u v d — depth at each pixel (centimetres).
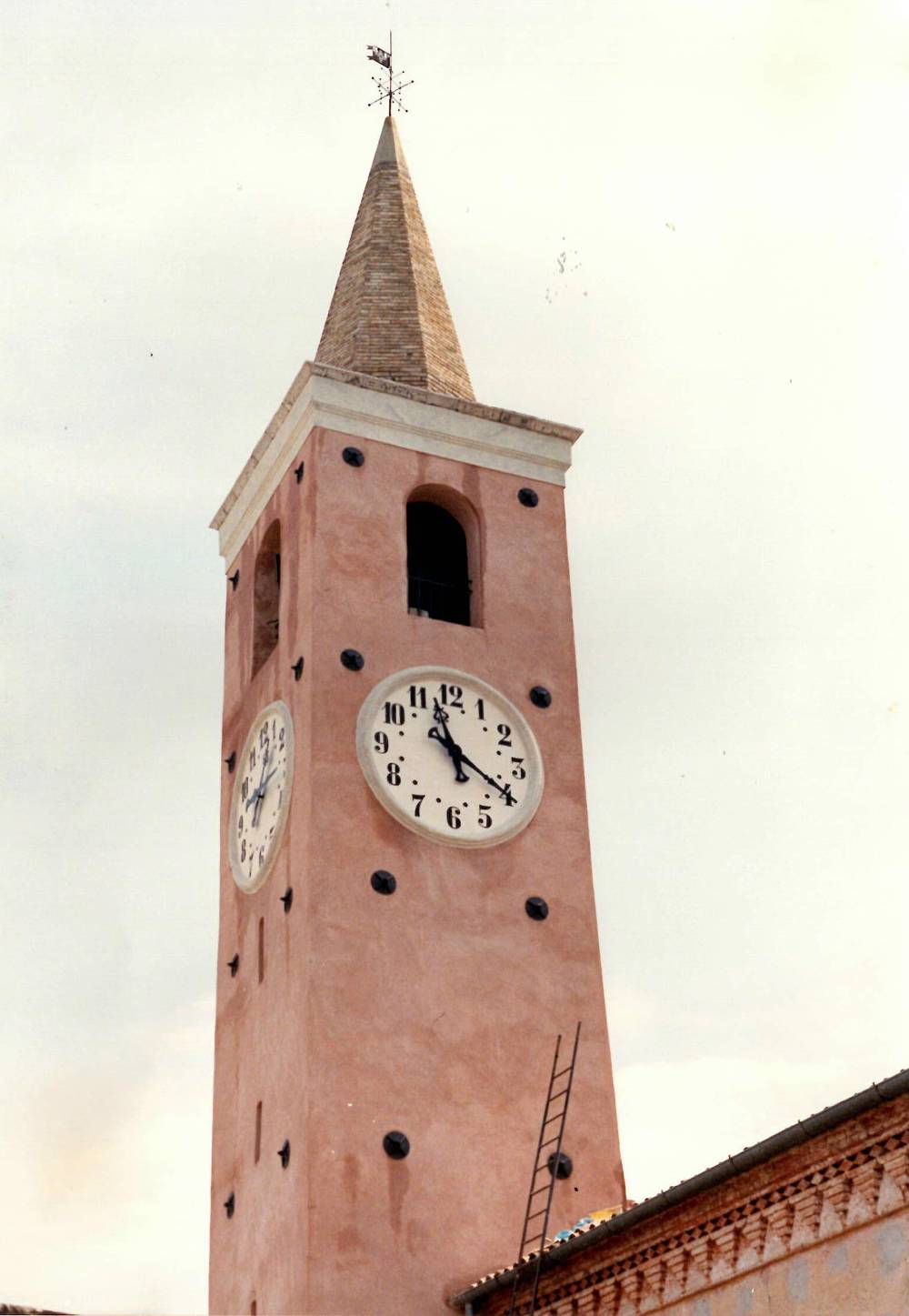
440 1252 3584
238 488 4759
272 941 3994
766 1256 2839
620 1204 3747
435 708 4122
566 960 3988
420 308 4794
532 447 4581
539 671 4297
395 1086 3712
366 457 4353
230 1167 3950
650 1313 3059
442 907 3928
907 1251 2595
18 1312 3055
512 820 4072
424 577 4456
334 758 3981
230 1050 4091
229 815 4416
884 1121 2647
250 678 4478
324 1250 3509
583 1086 3862
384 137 5288
